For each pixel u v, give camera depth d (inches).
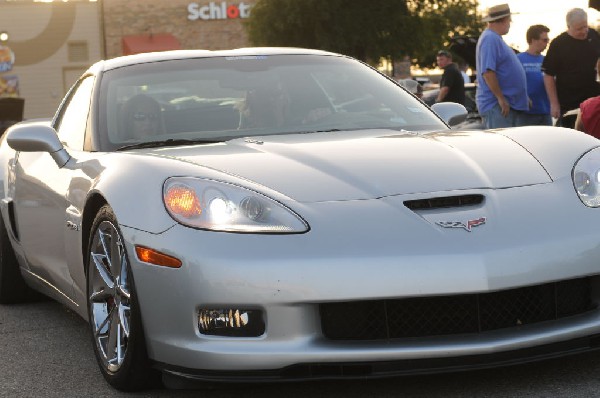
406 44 1600.6
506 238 147.4
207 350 148.1
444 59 609.0
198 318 149.3
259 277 144.4
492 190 156.1
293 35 1571.1
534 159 166.2
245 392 159.3
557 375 159.0
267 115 197.2
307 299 143.6
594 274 151.1
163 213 153.8
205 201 152.4
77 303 198.5
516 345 146.0
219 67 209.8
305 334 145.9
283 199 152.3
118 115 195.5
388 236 146.3
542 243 147.9
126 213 158.4
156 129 192.2
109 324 172.9
